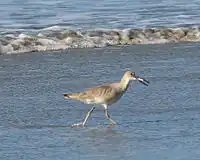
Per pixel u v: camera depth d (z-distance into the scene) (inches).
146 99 642.8
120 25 1048.8
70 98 584.7
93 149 493.4
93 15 1147.3
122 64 809.5
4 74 762.2
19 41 924.6
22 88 695.1
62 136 530.3
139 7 1239.5
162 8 1226.0
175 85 696.4
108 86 570.9
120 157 472.7
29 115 593.6
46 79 735.7
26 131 544.7
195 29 1019.9
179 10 1203.9
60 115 594.6
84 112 605.0
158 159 466.9
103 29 1008.2
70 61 834.2
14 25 1047.6
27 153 485.7
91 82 717.9
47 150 492.4
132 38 975.0
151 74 749.3
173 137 520.7
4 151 490.0
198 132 534.3
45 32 981.8
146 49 913.5
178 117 580.4
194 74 747.4
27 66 806.5
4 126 559.8
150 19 1107.9
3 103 633.0
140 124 561.6
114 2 1302.9
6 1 1320.1
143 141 511.2
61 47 927.7
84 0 1334.9
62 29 1008.2
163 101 634.8
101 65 805.2
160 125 557.0
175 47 926.4
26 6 1256.8
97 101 564.7
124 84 571.5
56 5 1270.9
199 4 1272.1
